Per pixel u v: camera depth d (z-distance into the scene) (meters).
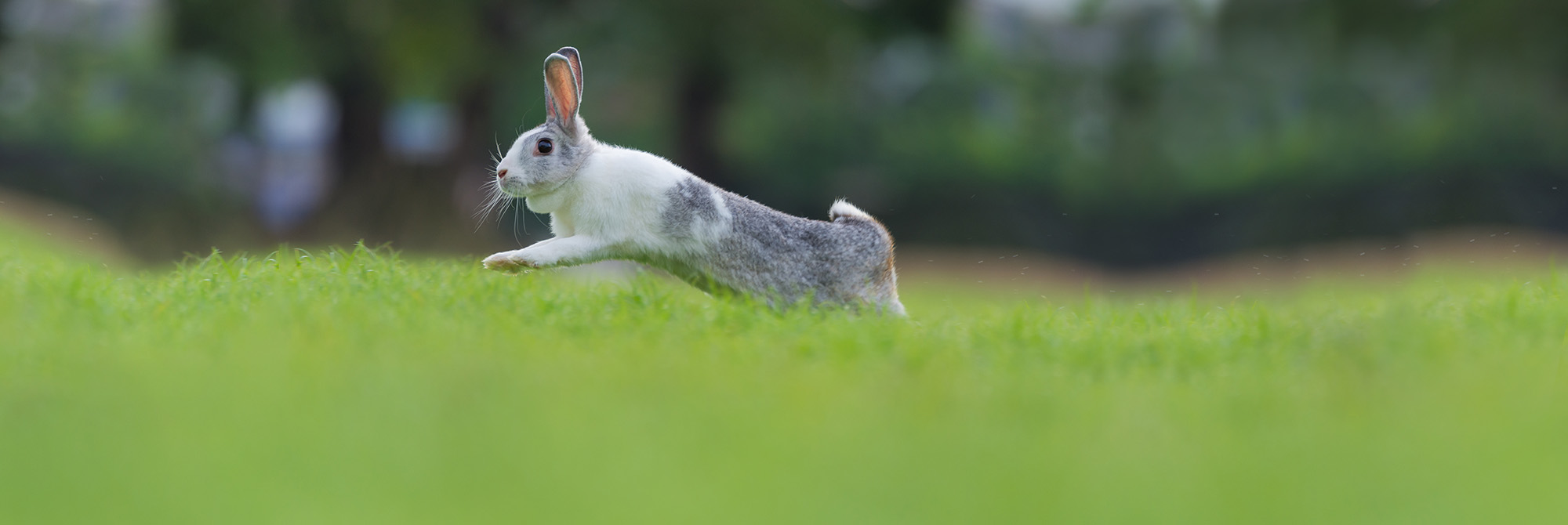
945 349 16.39
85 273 20.42
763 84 76.69
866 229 21.66
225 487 10.01
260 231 74.25
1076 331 19.39
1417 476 10.49
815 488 10.13
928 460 10.97
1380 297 25.53
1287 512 9.79
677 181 20.80
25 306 17.17
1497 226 81.31
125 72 103.38
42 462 10.67
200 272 20.94
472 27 63.44
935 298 34.06
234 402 12.42
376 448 10.93
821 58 70.56
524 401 12.48
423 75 67.44
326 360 14.12
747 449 11.05
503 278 20.48
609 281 23.38
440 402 12.33
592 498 9.79
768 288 21.08
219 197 89.38
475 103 67.75
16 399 12.71
